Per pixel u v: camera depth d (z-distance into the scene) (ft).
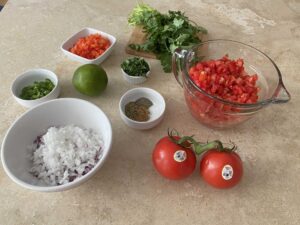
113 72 3.09
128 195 2.27
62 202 2.21
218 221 2.17
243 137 2.65
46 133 2.43
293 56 3.32
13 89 2.74
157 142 2.53
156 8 3.77
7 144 2.20
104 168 2.40
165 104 2.73
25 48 3.24
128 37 3.41
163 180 2.36
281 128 2.73
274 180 2.40
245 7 3.85
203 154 2.41
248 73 2.89
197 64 2.62
